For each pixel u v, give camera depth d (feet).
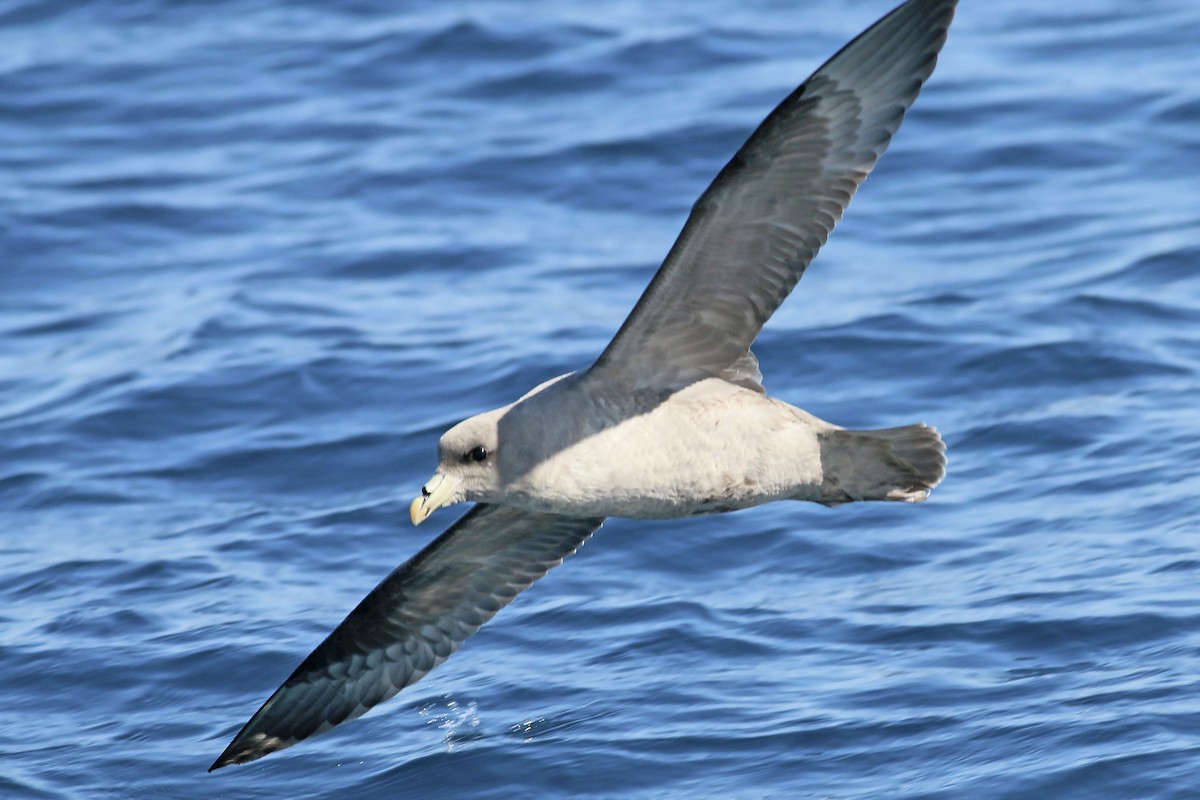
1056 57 88.99
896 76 33.65
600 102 86.84
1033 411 57.98
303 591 51.26
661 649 46.68
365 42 95.45
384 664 41.60
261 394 63.05
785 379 61.62
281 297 71.10
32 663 48.16
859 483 35.99
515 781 41.27
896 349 62.54
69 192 81.92
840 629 46.70
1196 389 58.08
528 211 77.61
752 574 50.62
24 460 60.18
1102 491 52.44
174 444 60.64
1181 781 37.47
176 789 42.45
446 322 67.82
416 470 57.77
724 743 41.75
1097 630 44.60
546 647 47.65
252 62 94.73
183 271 74.69
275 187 81.51
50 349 68.95
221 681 46.70
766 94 85.51
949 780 39.04
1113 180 75.72
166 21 101.24
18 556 54.54
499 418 35.06
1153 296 64.80
